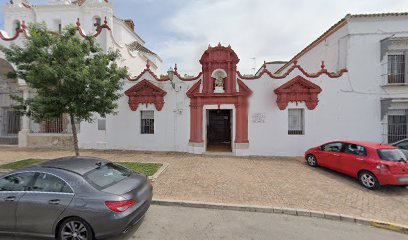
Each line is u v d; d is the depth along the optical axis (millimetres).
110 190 4031
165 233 4453
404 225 4898
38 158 10953
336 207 5770
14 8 21750
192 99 13008
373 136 12094
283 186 7281
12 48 8281
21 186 4152
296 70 12477
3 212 4059
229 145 14836
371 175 7191
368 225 5055
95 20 21125
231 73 12664
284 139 12469
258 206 5676
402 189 7219
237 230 4633
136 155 12109
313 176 8469
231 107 12695
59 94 7891
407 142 9391
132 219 4012
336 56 13195
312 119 12297
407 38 11375
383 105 11859
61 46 7695
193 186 7160
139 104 13547
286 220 5160
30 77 7527
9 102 15602
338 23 12703
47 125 14758
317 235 4523
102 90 8273
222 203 5848
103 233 3807
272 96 12578
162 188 6941
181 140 13242
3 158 11094
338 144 8867
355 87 12195
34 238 4148
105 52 13484
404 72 11891
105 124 13828
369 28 12070
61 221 3938
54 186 4047
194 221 5016
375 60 12062
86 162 4758
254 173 8797
